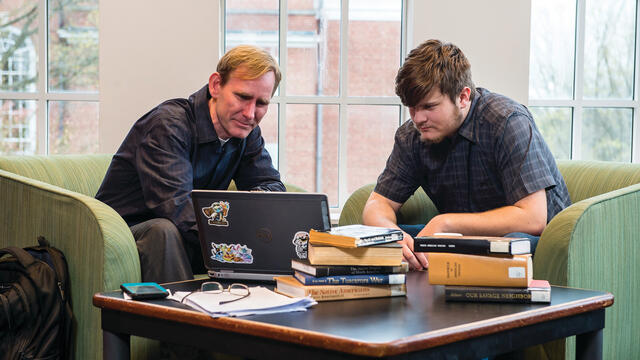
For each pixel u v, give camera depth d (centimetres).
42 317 180
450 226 210
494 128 228
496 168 234
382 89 340
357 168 341
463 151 238
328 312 128
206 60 302
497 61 317
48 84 351
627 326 208
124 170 224
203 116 224
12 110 347
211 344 127
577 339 149
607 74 362
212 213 165
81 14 350
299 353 114
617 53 362
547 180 219
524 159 220
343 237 139
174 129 216
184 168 212
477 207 244
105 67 298
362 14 336
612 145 362
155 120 218
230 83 216
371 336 109
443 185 247
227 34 331
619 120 362
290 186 277
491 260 138
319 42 335
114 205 223
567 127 359
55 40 350
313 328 115
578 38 355
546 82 357
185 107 226
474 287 139
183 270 193
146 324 137
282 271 162
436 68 218
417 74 219
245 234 164
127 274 187
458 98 224
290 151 337
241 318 123
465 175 241
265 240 162
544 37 355
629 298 208
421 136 233
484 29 316
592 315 142
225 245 165
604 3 359
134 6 298
